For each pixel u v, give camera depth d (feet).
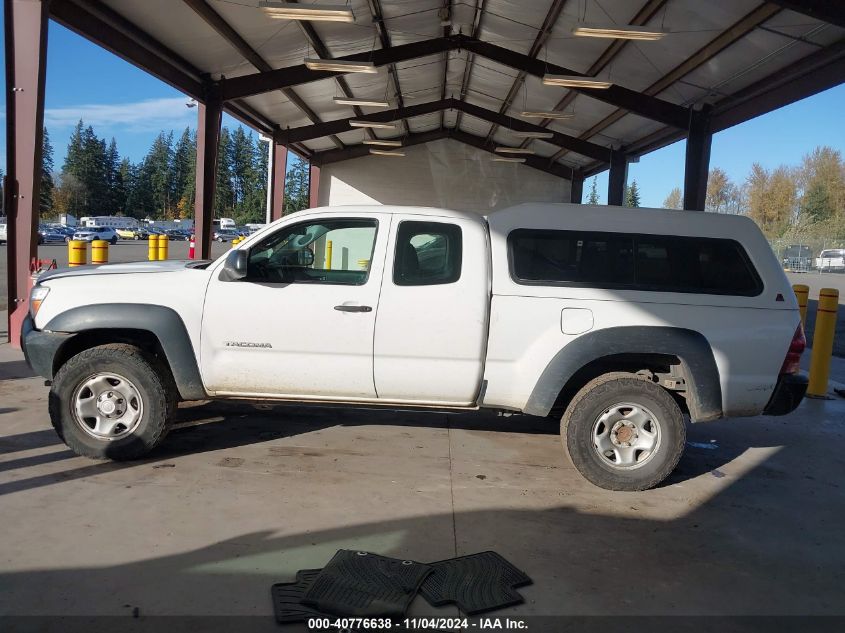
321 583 10.73
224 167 336.29
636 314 15.62
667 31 33.35
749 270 15.93
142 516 13.17
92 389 15.88
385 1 41.50
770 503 15.57
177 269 16.66
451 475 16.35
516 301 15.79
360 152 87.15
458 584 10.99
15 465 15.69
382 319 15.83
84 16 35.32
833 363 35.68
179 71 46.93
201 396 16.44
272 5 33.01
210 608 10.10
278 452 17.43
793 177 220.02
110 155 344.90
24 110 28.84
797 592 11.43
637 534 13.50
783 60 39.32
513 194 88.48
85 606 10.01
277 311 15.94
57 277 16.48
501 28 45.78
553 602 10.75
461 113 77.10
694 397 15.51
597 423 15.66
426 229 16.19
